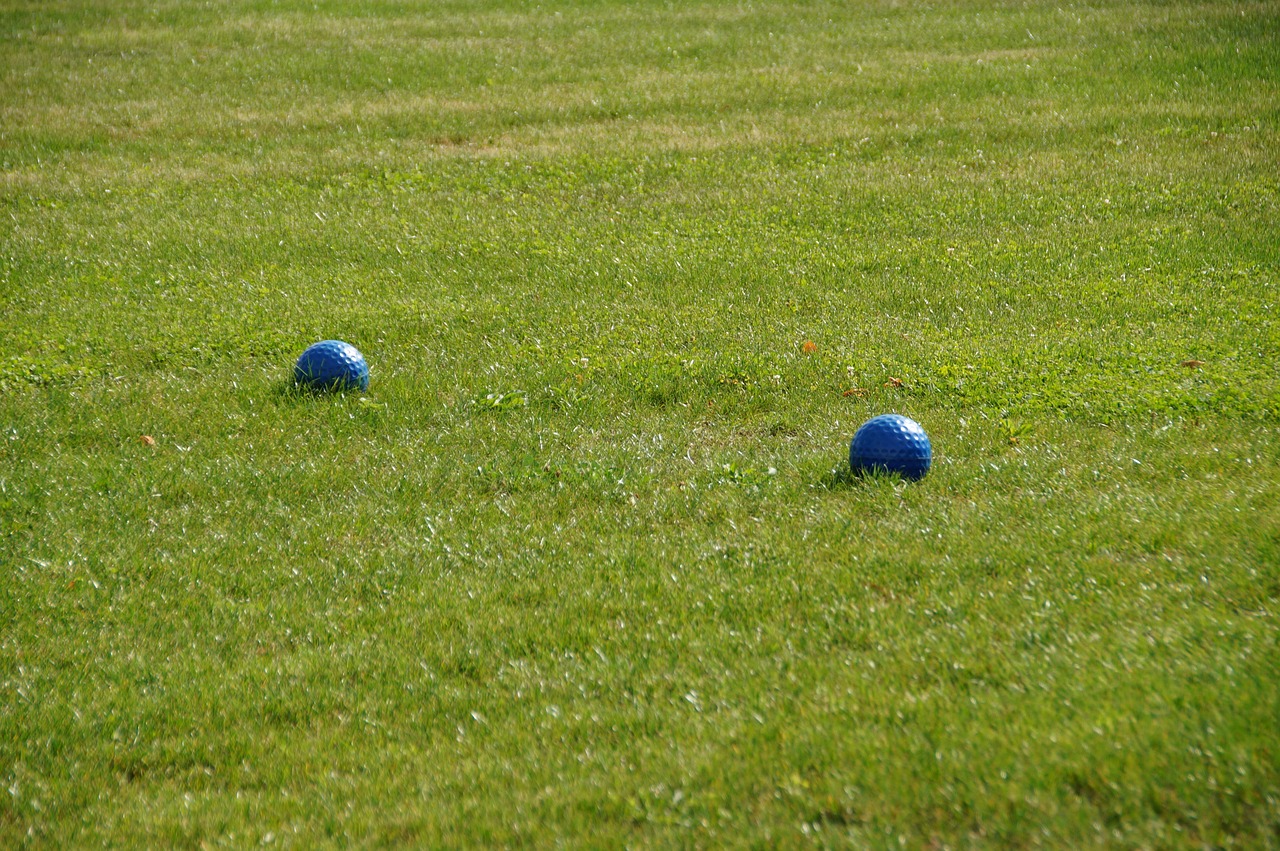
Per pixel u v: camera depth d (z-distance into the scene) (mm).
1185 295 23172
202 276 26391
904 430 15219
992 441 16469
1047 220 28859
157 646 12000
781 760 9258
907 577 12383
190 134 38719
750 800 8844
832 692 10242
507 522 14430
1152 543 12508
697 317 22828
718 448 16828
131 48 48375
